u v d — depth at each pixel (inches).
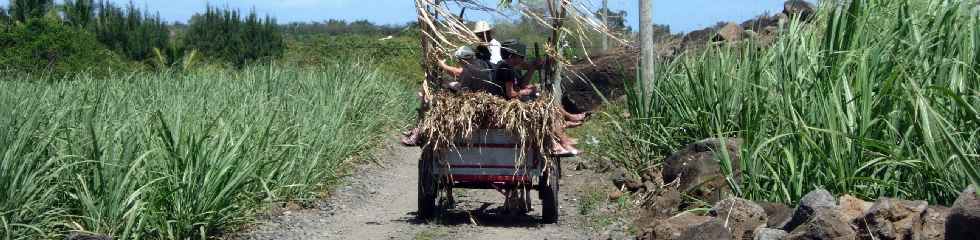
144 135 342.0
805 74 363.6
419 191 372.5
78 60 952.9
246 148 373.7
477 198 441.4
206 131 332.5
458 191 458.9
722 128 410.6
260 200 380.2
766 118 354.3
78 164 320.8
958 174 274.4
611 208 394.6
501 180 365.4
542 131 353.7
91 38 1008.2
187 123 376.2
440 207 384.5
